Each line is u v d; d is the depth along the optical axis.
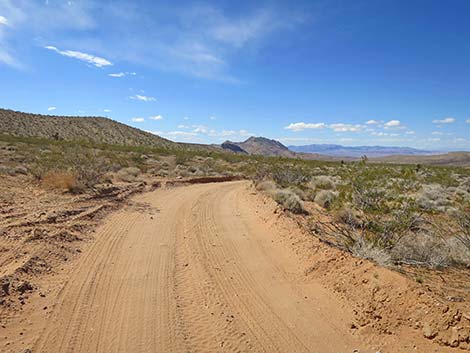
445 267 7.00
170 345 4.85
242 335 5.20
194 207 14.84
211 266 7.89
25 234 8.55
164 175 27.64
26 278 6.44
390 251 7.54
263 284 7.04
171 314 5.68
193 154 53.28
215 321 5.56
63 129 75.50
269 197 16.22
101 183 18.56
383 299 5.65
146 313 5.67
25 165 20.66
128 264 7.73
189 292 6.54
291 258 8.36
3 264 6.88
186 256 8.48
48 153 29.42
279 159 40.38
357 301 5.95
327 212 13.76
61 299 5.92
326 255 7.64
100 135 79.75
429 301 5.20
